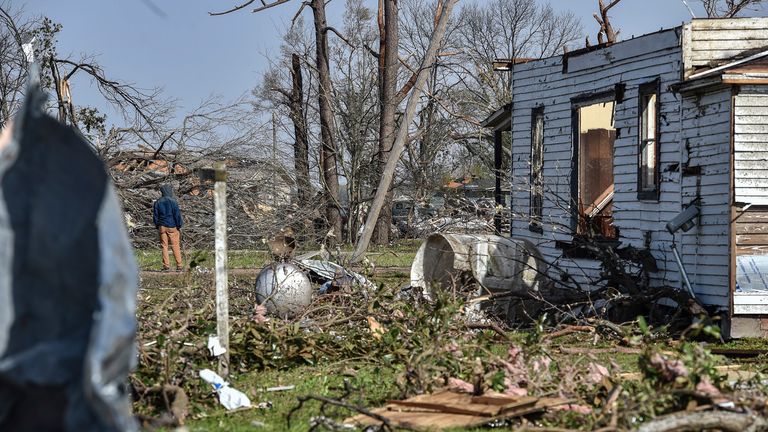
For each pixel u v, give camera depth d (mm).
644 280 15844
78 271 4078
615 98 17484
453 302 11562
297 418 7855
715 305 14148
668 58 15906
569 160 19094
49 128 4062
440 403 7488
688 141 15031
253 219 29266
